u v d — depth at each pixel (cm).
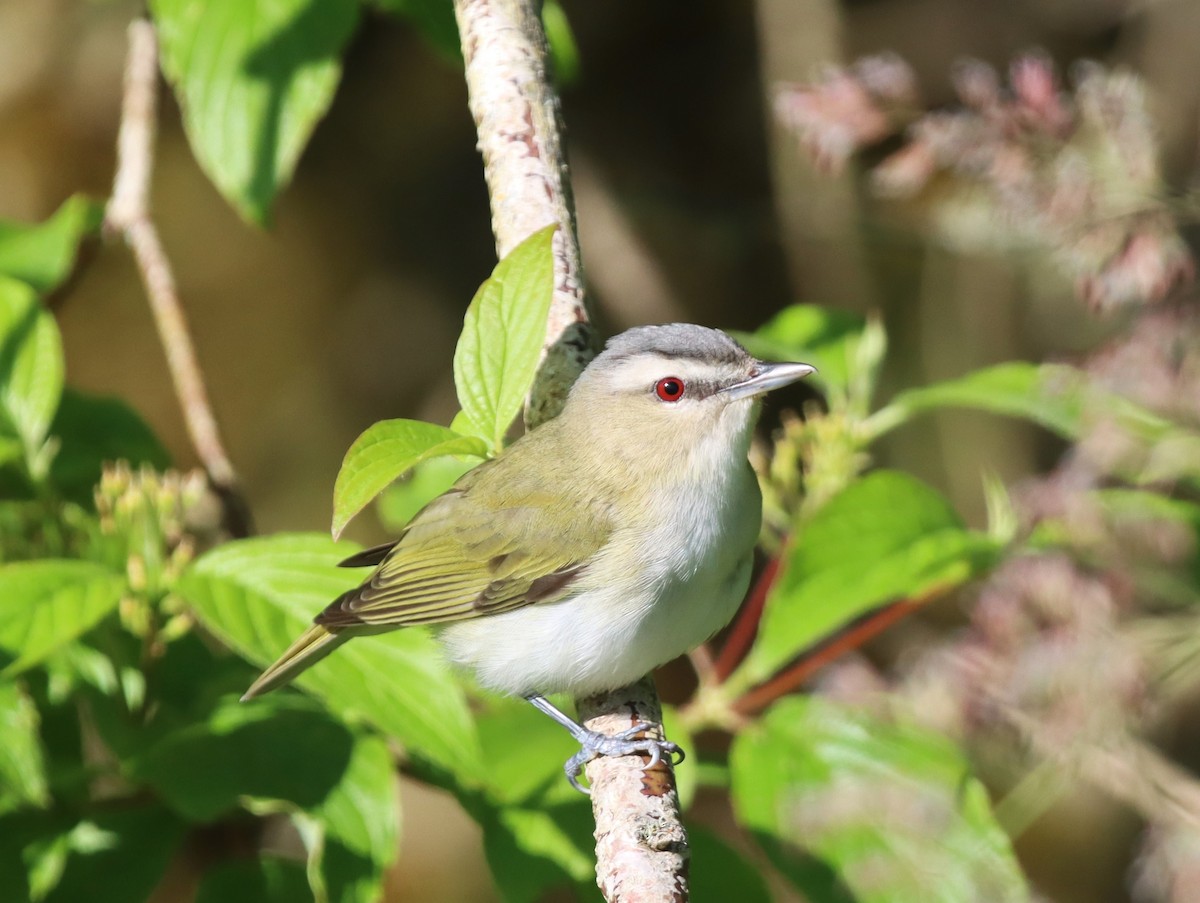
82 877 830
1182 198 970
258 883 852
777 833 853
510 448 904
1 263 1075
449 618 859
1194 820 1013
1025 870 1892
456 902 1791
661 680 1902
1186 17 1958
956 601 1803
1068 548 976
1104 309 986
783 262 2091
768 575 954
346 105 1970
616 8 2064
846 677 952
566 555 845
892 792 852
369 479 670
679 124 2088
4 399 938
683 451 850
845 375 999
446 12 1090
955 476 2003
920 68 2016
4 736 779
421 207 2017
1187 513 963
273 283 1975
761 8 1928
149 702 871
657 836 707
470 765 764
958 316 2023
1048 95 974
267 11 986
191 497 890
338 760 801
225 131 977
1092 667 927
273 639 790
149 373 1916
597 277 2011
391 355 2006
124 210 1191
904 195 1702
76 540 911
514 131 840
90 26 1850
